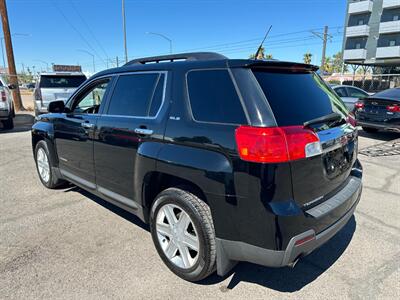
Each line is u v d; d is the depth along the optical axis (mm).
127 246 3225
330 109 2789
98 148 3541
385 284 2643
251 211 2170
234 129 2246
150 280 2691
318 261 2982
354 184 2914
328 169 2494
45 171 4930
